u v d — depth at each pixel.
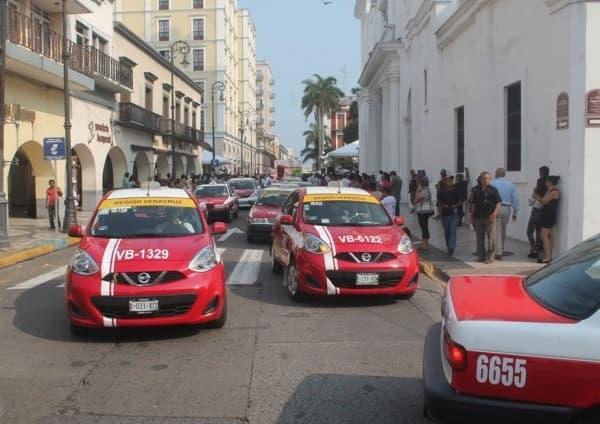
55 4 23.05
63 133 24.36
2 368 5.94
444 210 13.21
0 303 9.05
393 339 6.98
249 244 16.55
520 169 14.77
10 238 17.17
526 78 14.20
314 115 95.94
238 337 7.02
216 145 71.19
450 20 19.70
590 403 3.09
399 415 4.76
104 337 7.02
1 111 14.88
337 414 4.77
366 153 49.34
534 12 13.66
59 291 9.98
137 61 36.25
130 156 34.00
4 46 15.19
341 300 9.12
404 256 8.74
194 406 4.93
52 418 4.70
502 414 3.21
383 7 39.59
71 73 21.73
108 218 8.22
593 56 11.05
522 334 3.23
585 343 3.12
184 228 8.09
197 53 70.69
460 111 20.16
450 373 3.39
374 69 38.84
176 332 7.23
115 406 4.94
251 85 98.69
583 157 11.14
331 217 9.83
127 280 6.67
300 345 6.71
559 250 11.60
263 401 5.04
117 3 70.56
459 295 3.89
